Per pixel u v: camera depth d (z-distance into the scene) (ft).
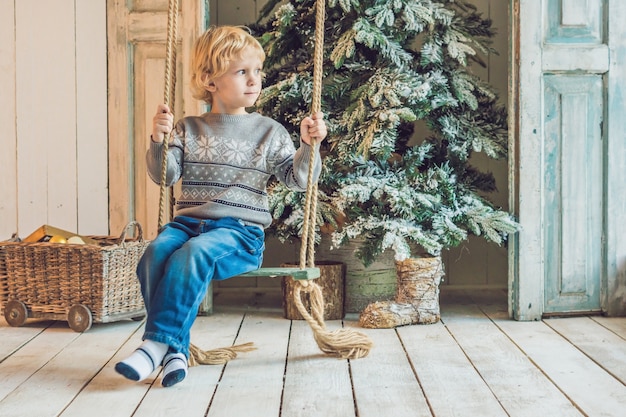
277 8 12.80
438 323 10.29
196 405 6.76
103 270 9.71
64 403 6.81
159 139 7.74
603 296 10.69
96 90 11.47
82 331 9.78
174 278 7.27
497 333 9.63
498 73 12.89
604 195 10.64
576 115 10.57
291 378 7.62
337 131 10.61
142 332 9.81
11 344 9.14
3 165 11.64
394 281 11.16
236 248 7.72
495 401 6.82
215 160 8.07
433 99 10.39
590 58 10.50
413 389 7.20
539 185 10.48
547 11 10.52
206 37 8.20
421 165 11.16
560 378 7.54
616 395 6.98
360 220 10.36
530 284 10.44
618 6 10.52
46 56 11.51
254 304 11.90
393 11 10.66
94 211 11.59
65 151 11.57
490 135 10.93
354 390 7.19
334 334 8.45
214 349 8.51
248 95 8.19
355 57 11.08
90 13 11.43
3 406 6.73
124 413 6.55
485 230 10.30
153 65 11.28
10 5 11.48
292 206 10.76
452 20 10.98
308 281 8.32
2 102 11.59
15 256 10.12
